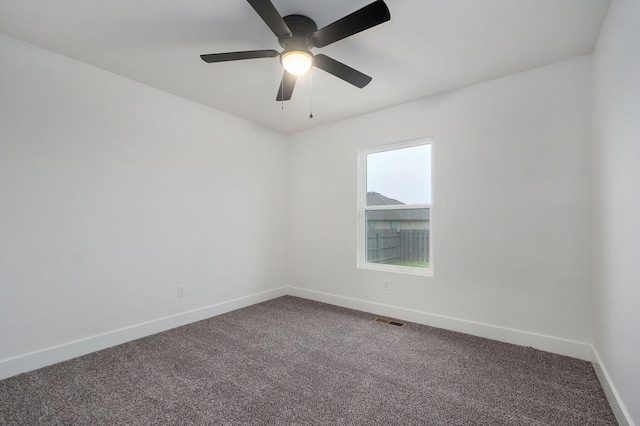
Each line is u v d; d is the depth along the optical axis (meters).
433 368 2.16
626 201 1.51
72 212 2.33
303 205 4.13
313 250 4.00
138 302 2.71
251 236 3.76
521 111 2.56
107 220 2.52
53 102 2.25
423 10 1.80
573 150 2.34
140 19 1.90
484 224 2.73
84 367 2.15
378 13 1.50
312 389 1.90
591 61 2.27
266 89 2.89
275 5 1.76
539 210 2.47
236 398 1.80
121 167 2.61
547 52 2.27
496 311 2.66
